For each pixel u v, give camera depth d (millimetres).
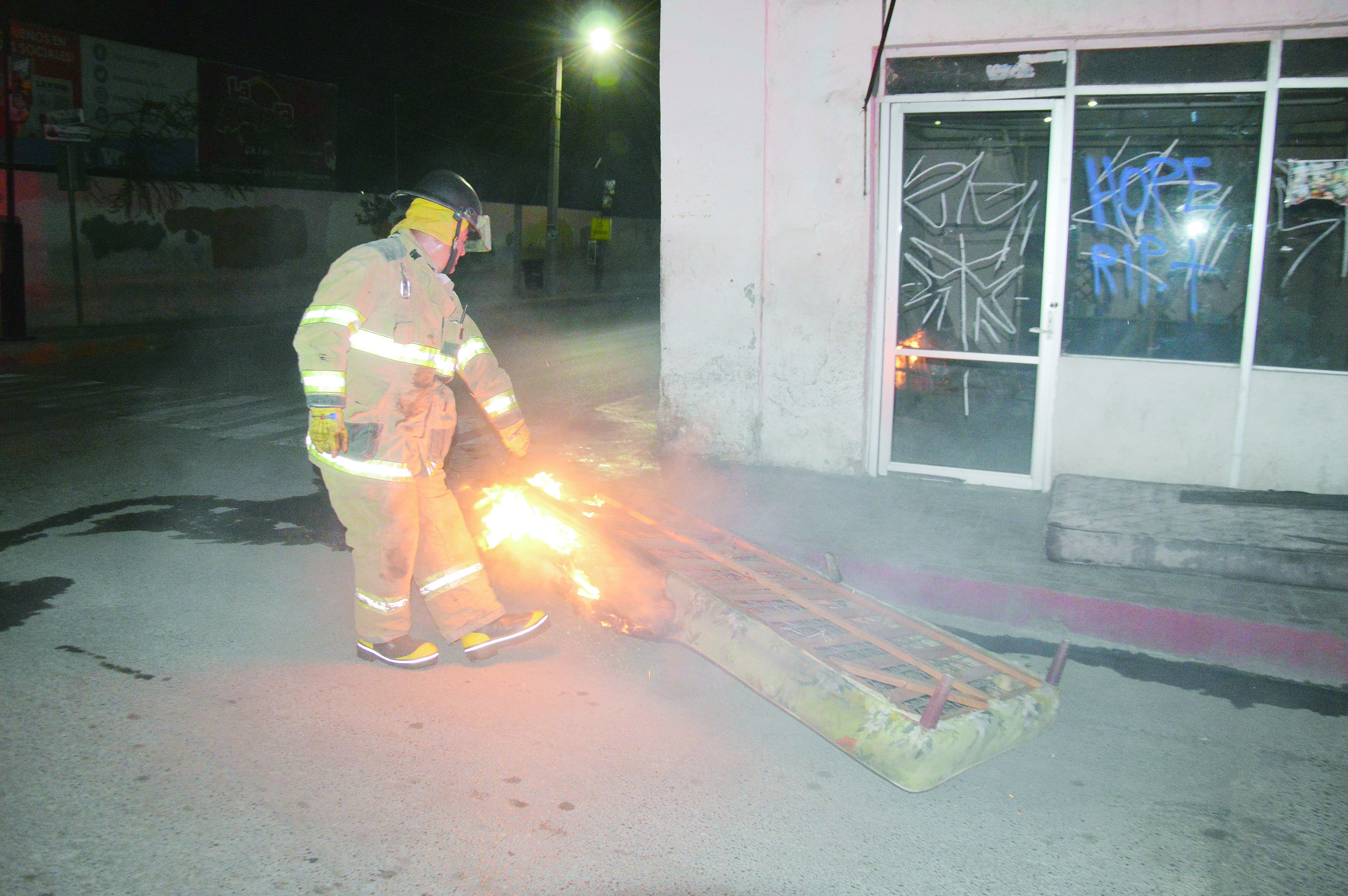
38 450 8242
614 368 13953
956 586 5203
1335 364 6152
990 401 6926
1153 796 3518
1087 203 6488
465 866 2996
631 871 3006
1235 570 5105
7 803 3227
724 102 6973
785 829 3252
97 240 17047
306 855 3014
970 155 6688
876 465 7301
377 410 3949
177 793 3316
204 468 7766
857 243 6871
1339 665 4492
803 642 3928
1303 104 5926
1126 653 4758
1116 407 6605
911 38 6527
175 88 19391
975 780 3600
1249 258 6176
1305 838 3279
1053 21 6223
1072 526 5434
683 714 4000
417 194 4082
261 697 4016
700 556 4855
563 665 4422
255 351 15562
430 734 3766
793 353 7176
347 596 5180
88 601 5012
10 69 15867
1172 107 6188
